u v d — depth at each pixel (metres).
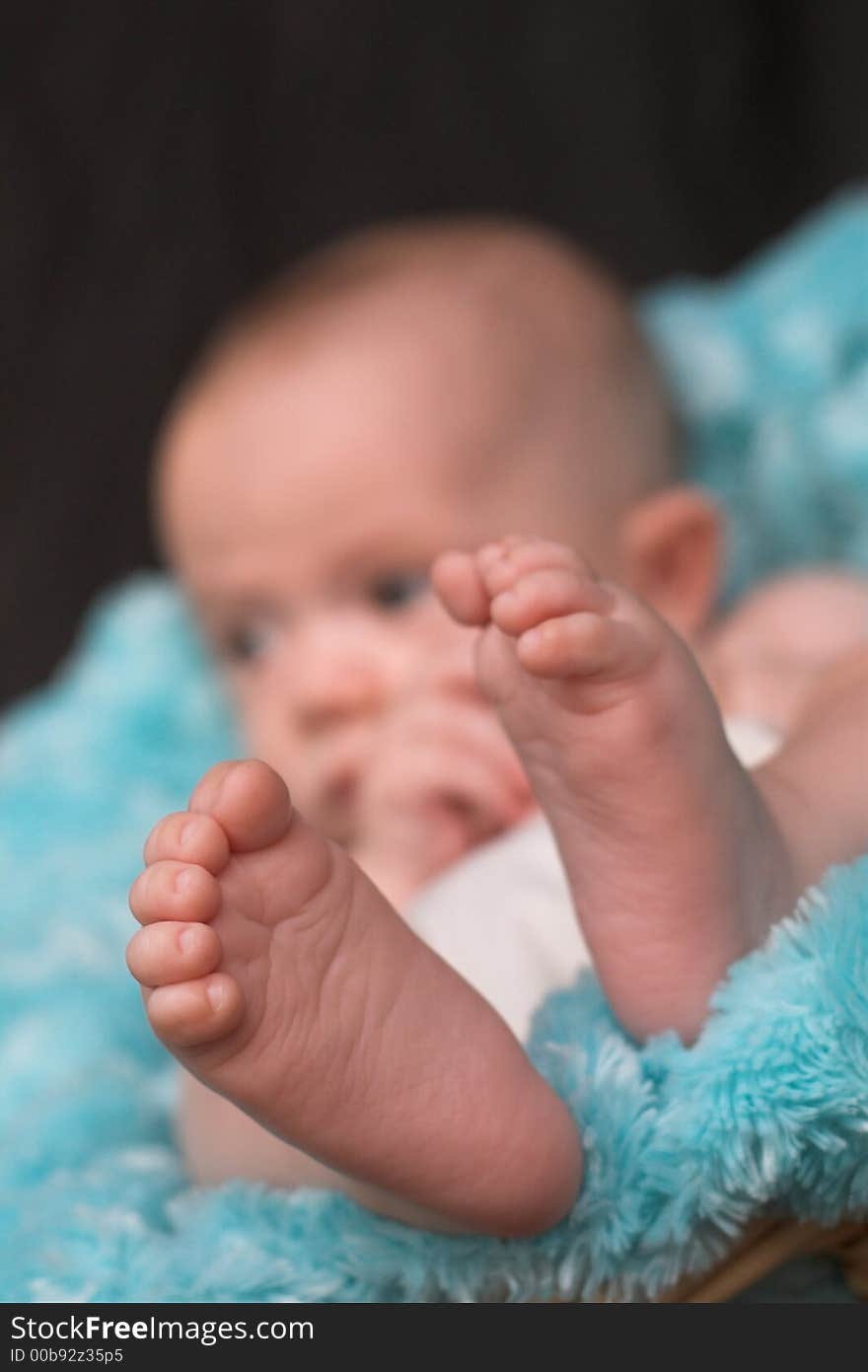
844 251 1.05
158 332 1.52
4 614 1.43
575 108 1.56
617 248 1.51
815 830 0.52
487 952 0.56
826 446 0.98
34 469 1.49
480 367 0.90
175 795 0.95
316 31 1.61
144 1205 0.58
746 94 1.52
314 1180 0.54
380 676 0.84
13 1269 0.56
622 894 0.50
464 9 1.60
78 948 0.76
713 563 0.88
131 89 1.61
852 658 0.59
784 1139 0.50
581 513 0.90
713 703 0.49
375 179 1.56
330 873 0.47
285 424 0.88
